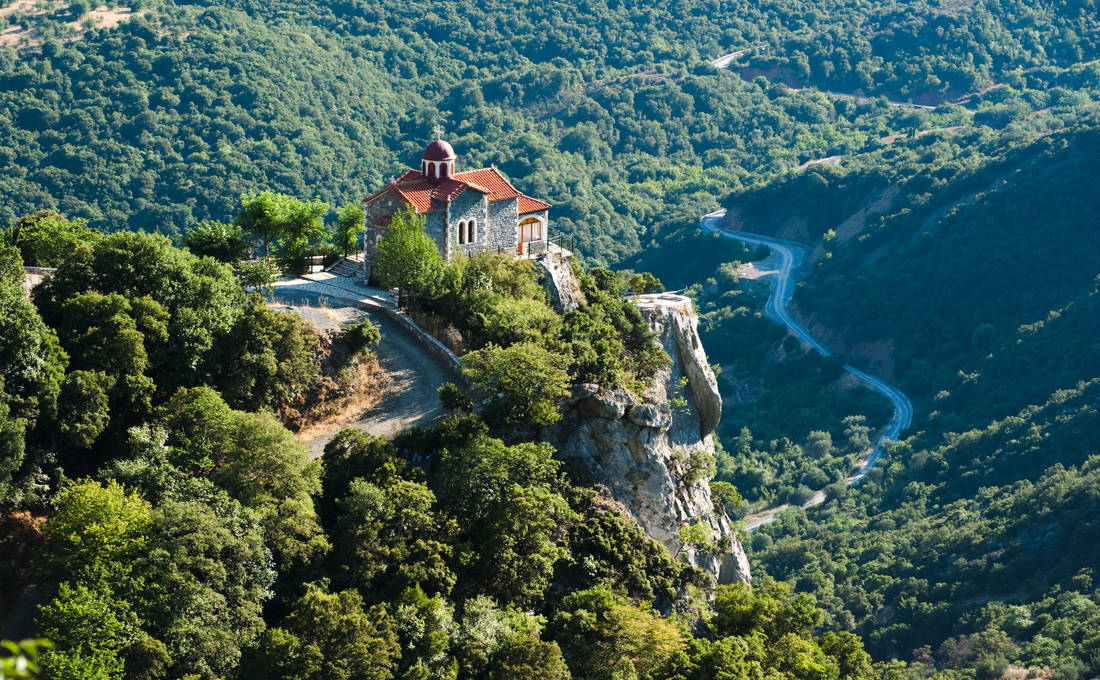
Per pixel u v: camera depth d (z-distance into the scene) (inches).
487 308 3179.1
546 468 2650.1
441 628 2162.9
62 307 2561.5
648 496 2942.9
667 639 2365.9
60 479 2279.8
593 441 2918.3
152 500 2170.3
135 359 2470.5
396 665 2049.7
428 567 2309.3
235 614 2044.8
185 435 2377.0
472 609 2250.2
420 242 3272.6
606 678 2303.2
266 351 2709.2
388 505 2347.4
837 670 2723.9
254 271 3159.5
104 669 1770.4
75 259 2679.6
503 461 2546.8
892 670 3341.5
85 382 2345.0
